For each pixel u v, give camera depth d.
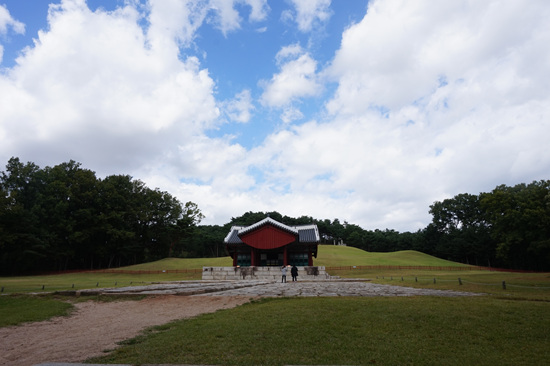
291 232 42.94
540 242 57.91
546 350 8.38
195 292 20.09
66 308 17.12
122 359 7.85
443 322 10.77
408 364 7.48
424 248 106.69
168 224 85.25
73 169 76.69
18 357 8.84
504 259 71.06
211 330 10.40
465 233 91.62
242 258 48.75
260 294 19.23
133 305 17.47
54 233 66.88
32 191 70.50
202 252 113.88
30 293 22.55
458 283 26.59
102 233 72.81
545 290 20.22
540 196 61.69
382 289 22.05
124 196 80.06
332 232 140.88
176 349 8.55
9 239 58.78
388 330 10.07
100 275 54.69
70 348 9.43
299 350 8.38
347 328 10.24
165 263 65.81
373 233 134.12
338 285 26.80
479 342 9.00
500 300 14.87
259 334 9.81
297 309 13.13
